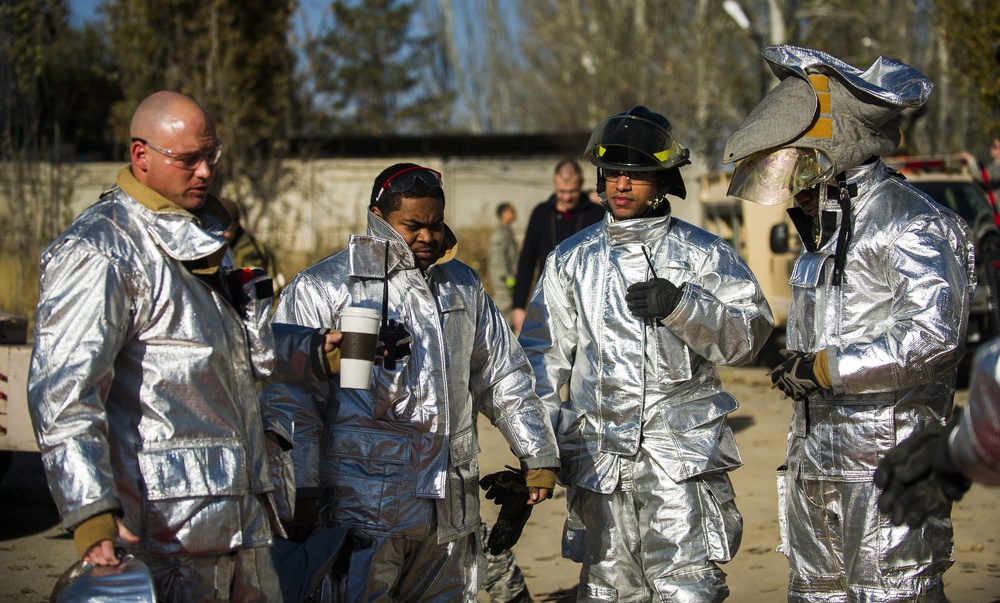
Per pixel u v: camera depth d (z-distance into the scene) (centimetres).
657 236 416
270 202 2019
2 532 637
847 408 365
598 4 3447
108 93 2723
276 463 326
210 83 1945
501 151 3322
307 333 333
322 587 360
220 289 298
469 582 386
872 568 358
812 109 366
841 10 2794
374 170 2962
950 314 339
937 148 2270
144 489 283
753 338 400
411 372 364
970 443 234
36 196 1609
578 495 421
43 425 268
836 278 366
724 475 414
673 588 389
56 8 1723
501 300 1179
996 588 534
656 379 404
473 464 383
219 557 295
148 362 288
